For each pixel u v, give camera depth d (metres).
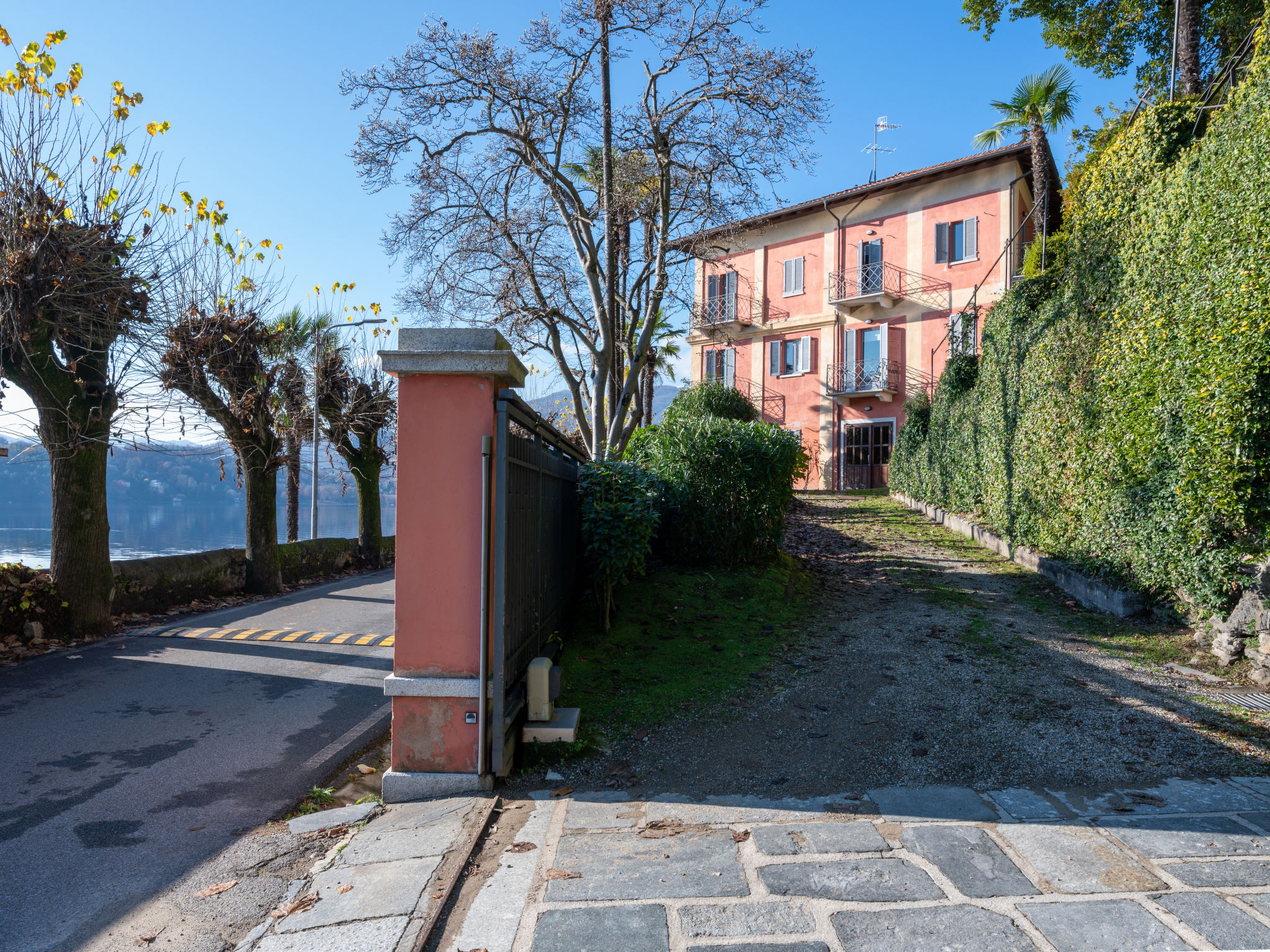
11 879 3.32
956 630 7.20
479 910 2.92
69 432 8.91
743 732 4.89
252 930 2.88
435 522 4.29
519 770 4.46
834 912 2.80
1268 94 6.06
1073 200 13.73
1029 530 10.51
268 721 5.86
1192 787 3.91
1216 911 2.73
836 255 26.22
